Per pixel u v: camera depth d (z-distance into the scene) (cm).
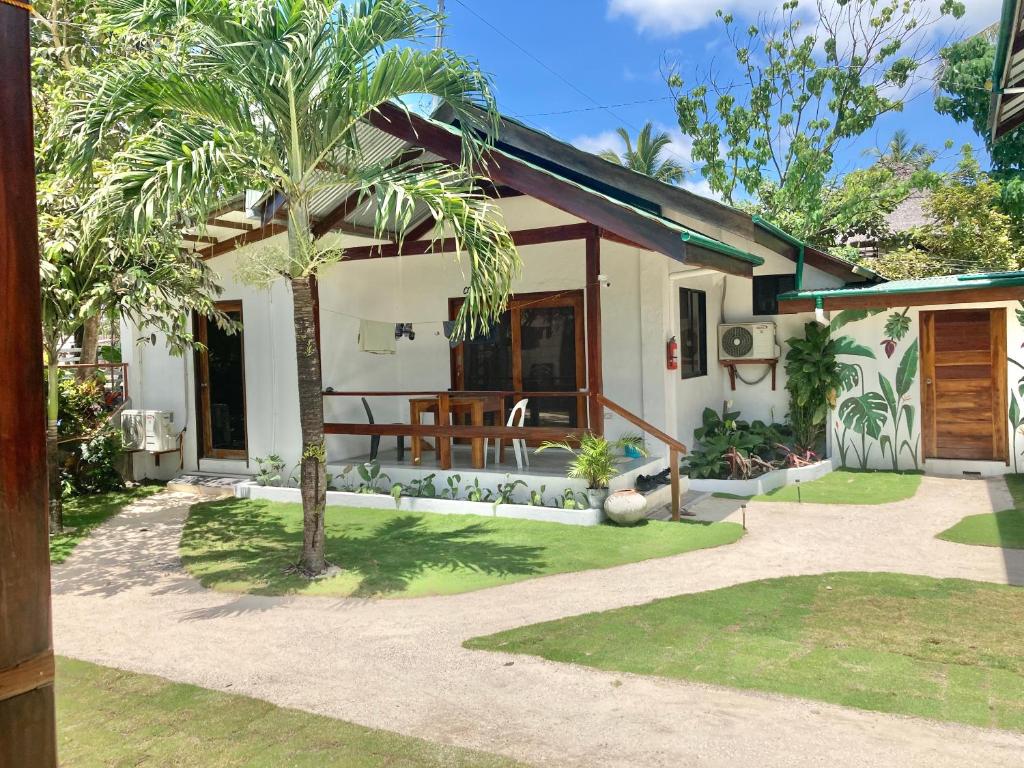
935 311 1029
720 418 1182
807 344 1091
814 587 581
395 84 616
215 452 1099
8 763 159
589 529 768
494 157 776
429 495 897
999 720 360
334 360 1025
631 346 995
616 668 440
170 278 789
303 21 571
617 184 884
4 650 159
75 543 786
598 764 332
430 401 963
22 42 161
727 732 357
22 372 161
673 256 710
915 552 674
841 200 1984
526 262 1056
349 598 595
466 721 380
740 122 2003
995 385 1001
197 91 571
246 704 405
